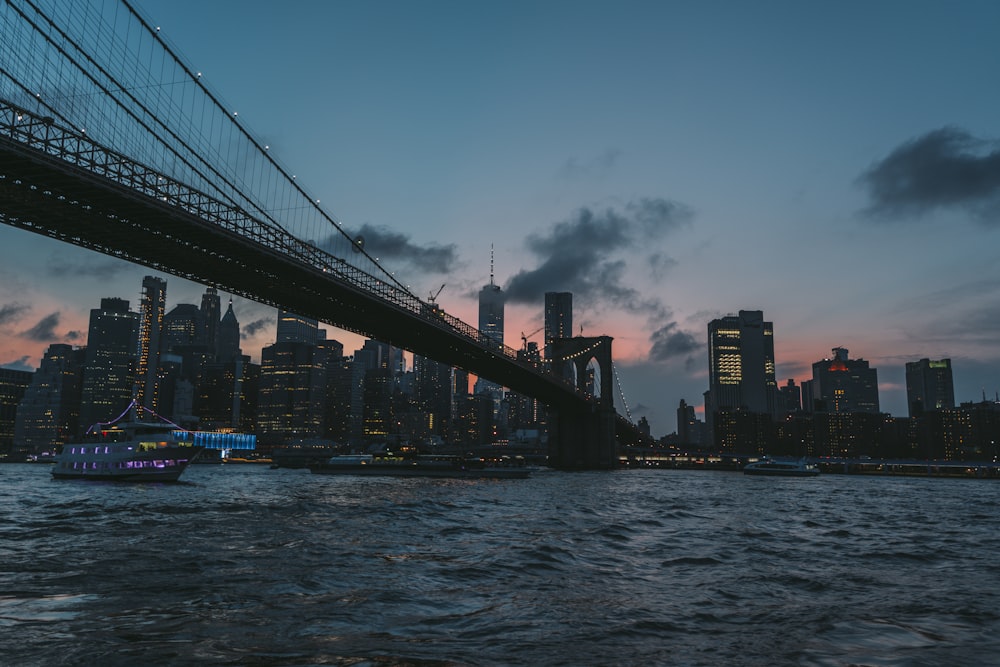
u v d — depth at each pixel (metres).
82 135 59.16
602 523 51.31
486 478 151.38
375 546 37.12
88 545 36.44
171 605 22.08
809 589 26.06
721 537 43.31
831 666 16.31
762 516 61.06
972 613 22.00
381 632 18.97
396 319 119.94
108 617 20.38
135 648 17.14
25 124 55.31
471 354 151.88
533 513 60.38
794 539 43.00
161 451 105.06
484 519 54.12
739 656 17.11
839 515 64.44
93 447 108.50
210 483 116.69
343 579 26.95
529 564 31.09
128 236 72.81
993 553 37.53
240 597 23.36
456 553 34.53
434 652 17.14
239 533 42.50
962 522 58.75
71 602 22.42
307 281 94.81
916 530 50.62
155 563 30.61
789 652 17.44
